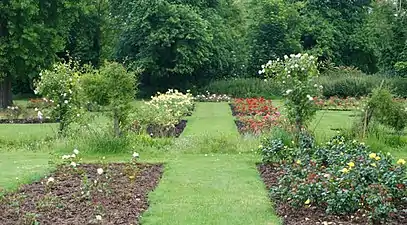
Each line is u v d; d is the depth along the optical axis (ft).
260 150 34.42
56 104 42.57
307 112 37.04
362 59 143.02
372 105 42.22
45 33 79.05
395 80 106.11
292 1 144.66
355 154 25.94
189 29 111.65
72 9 84.17
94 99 40.81
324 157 27.14
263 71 38.60
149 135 44.04
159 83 119.85
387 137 41.19
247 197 23.03
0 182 25.73
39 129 54.44
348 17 146.82
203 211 20.44
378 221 18.49
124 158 34.99
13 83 124.26
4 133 50.34
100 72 41.96
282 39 129.59
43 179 26.20
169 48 113.91
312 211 19.90
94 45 129.90
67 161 29.17
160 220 19.07
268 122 47.14
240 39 132.36
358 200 19.17
